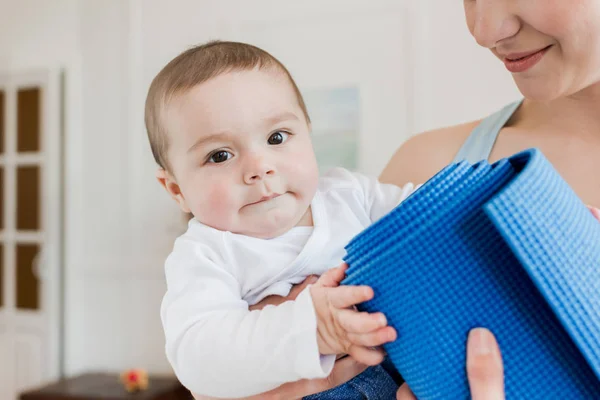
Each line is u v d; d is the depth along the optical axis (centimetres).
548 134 81
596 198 74
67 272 288
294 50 250
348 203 76
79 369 287
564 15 54
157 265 271
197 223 72
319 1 247
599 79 66
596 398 44
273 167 67
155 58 272
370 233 47
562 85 59
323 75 245
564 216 45
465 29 226
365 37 239
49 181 283
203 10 265
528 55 59
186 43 267
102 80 282
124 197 278
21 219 296
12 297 294
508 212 42
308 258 68
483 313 44
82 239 286
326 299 48
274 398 58
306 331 49
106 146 281
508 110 88
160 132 73
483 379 43
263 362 51
